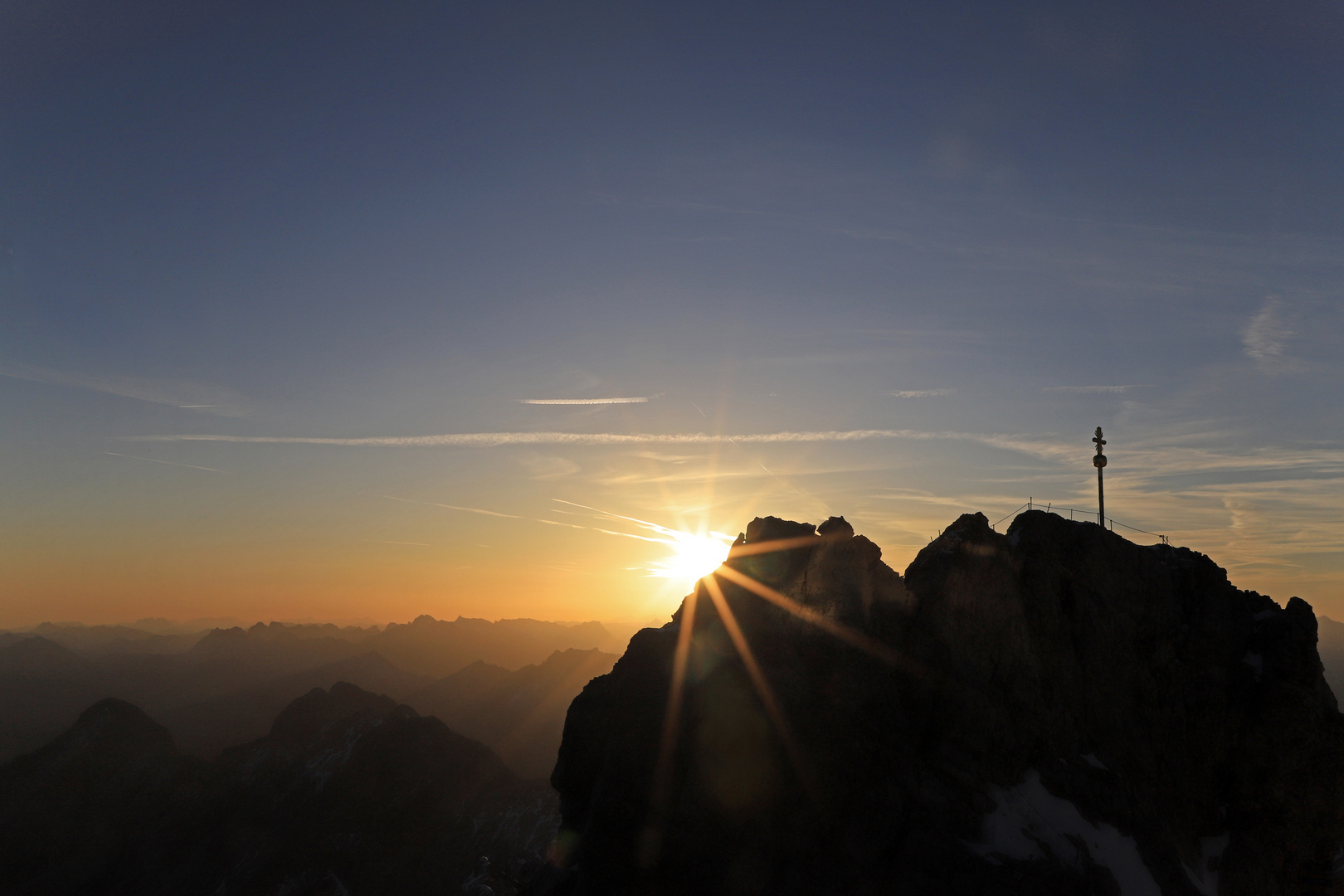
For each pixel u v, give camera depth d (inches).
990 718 1771.7
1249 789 1769.2
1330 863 1712.6
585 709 2129.7
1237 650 1925.4
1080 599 1923.0
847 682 1829.5
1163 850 1638.8
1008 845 1590.8
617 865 1776.6
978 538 1971.0
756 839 1689.2
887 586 1977.1
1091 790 1704.0
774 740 1779.0
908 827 1648.6
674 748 1845.5
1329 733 1738.4
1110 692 1845.5
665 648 2021.4
